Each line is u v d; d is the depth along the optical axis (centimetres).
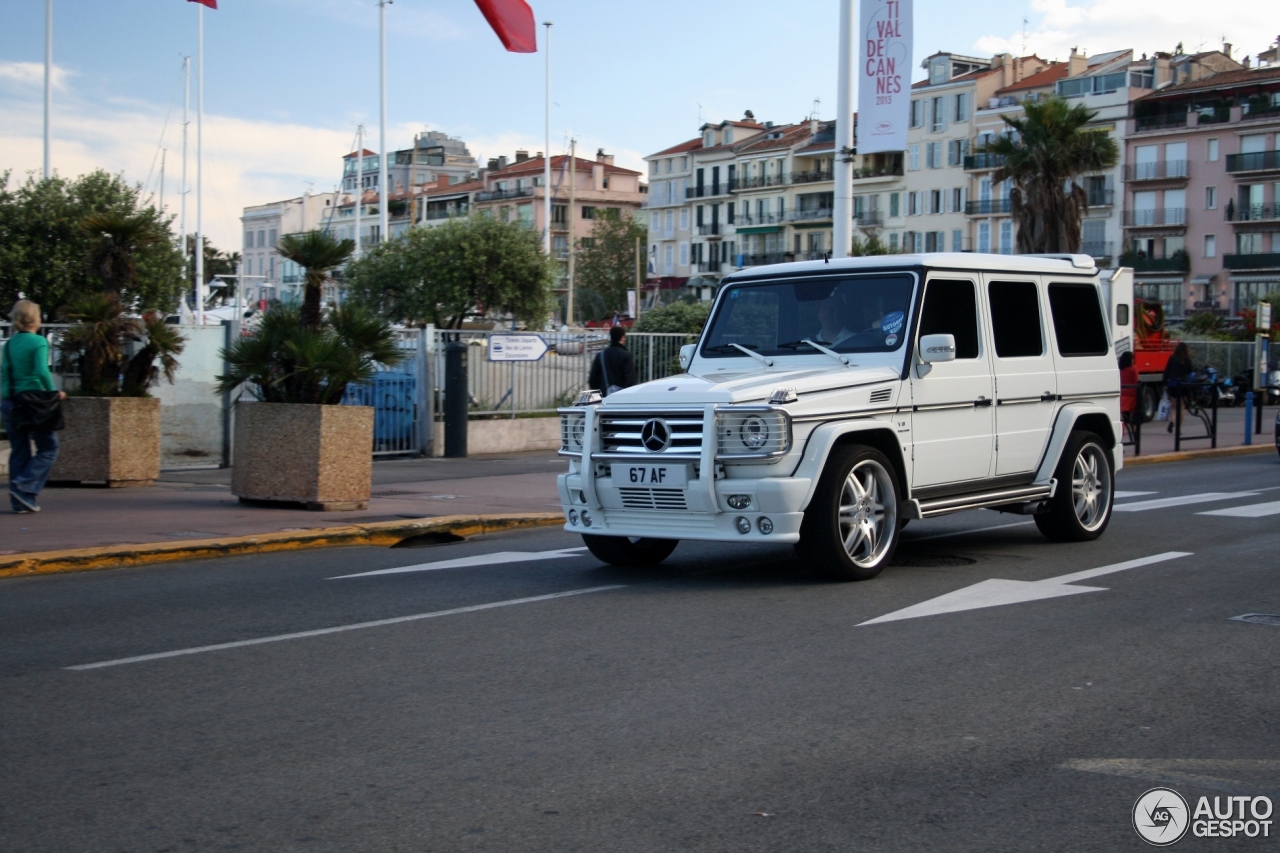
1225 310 7131
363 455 1280
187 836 405
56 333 1528
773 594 832
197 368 1720
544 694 577
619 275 11219
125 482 1465
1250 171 7031
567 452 904
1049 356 1037
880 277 937
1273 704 559
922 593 832
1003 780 457
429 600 827
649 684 595
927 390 912
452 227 4797
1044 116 4306
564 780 457
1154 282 7431
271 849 395
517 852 391
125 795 444
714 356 982
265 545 1066
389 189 13825
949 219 8612
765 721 532
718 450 822
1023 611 770
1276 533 1141
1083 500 1080
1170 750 493
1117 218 7619
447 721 534
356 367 1256
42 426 1195
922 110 8775
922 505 910
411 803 434
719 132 11219
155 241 1523
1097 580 884
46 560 952
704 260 11069
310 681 607
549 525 1272
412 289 4772
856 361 910
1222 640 688
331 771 469
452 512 1260
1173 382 2466
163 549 1008
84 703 570
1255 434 2700
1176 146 7375
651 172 11775
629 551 963
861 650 663
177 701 572
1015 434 995
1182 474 1856
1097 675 610
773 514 814
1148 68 7681
